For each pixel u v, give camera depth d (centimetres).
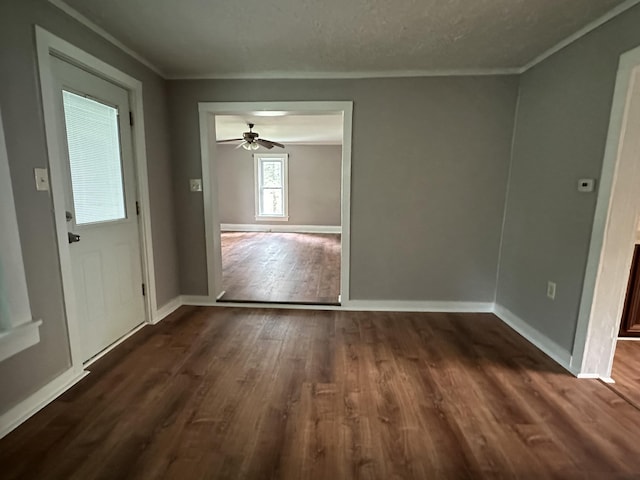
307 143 848
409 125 305
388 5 189
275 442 159
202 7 192
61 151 200
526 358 240
